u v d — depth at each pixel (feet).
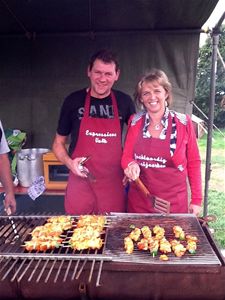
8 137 13.20
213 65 12.67
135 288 5.34
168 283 5.30
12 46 13.82
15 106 14.23
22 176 12.61
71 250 6.09
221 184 27.71
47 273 5.31
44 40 13.70
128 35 13.44
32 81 14.03
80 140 9.21
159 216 7.48
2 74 14.05
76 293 5.40
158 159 8.46
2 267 5.32
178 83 13.62
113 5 10.93
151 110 8.27
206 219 7.29
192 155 8.70
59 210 12.88
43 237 6.20
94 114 9.17
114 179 9.32
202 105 41.16
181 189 8.68
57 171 12.59
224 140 42.45
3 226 7.09
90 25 12.97
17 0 10.41
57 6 11.00
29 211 12.71
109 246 6.00
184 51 13.43
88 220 7.13
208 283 5.26
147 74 8.32
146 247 5.84
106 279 5.30
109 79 8.57
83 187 9.34
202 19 12.17
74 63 13.80
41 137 14.35
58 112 14.15
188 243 6.00
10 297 5.47
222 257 5.60
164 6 11.00
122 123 9.33
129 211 9.11
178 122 8.47
